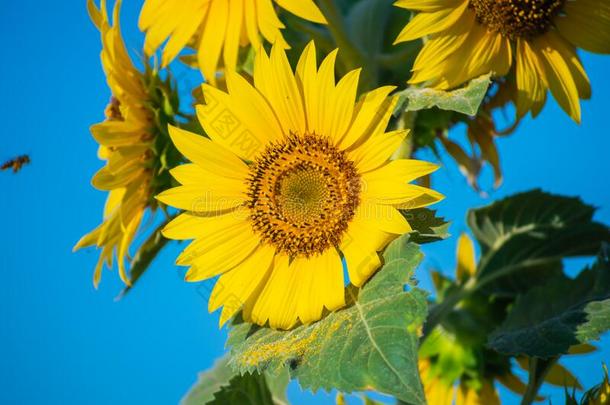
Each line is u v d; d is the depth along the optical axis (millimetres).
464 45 602
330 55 563
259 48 568
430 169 541
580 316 619
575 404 618
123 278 647
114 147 628
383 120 560
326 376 510
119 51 621
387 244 546
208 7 616
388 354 497
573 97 620
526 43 618
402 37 594
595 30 618
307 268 576
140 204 642
